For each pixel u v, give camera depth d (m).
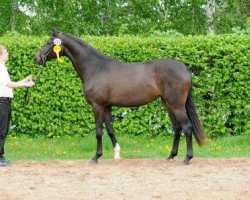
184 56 16.56
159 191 10.12
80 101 16.83
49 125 16.92
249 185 10.57
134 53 16.64
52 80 16.81
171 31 18.53
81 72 13.45
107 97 13.16
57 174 11.67
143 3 27.88
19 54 16.77
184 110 12.84
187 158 12.82
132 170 12.09
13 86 12.72
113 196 9.77
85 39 16.81
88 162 13.19
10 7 27.62
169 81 12.79
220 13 27.78
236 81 16.64
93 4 27.47
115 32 27.72
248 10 27.86
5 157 14.19
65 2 26.48
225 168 12.24
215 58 16.61
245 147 15.39
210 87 16.69
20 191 10.19
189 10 27.92
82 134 16.86
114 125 16.70
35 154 14.72
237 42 16.56
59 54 13.45
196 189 10.25
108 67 13.27
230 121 16.86
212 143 15.84
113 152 14.88
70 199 9.60
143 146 15.69
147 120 16.69
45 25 26.55
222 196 9.72
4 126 12.80
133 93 13.05
